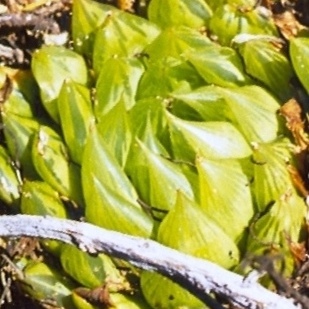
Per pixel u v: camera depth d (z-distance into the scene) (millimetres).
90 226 457
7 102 514
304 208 467
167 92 497
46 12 547
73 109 489
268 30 514
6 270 494
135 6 547
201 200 468
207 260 456
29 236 461
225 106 487
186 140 477
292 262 463
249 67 500
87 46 520
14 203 503
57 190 493
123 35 509
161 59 499
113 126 483
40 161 490
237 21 513
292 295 441
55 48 509
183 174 474
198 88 492
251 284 447
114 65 498
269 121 487
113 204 468
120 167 476
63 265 480
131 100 499
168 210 472
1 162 503
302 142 485
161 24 522
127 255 454
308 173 478
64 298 485
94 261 474
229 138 479
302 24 542
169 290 465
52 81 505
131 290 477
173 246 459
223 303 459
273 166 467
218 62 498
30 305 501
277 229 461
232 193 467
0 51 543
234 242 471
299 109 488
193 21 520
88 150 474
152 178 471
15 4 548
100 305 468
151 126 482
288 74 501
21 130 500
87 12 516
